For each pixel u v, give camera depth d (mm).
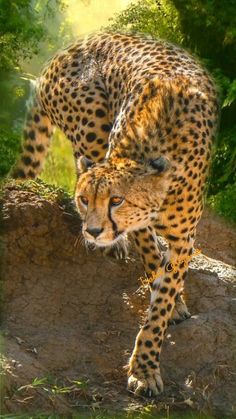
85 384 12156
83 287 13781
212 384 12672
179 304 13477
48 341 12742
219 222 17719
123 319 13445
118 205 11711
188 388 12539
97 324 13336
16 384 11586
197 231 17094
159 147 12258
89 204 11664
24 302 13359
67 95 14195
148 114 12367
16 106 21484
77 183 11930
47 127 15102
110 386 12367
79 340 12922
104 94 13969
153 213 12055
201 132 12516
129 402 12109
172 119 12414
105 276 13969
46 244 13984
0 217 13992
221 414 12234
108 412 11828
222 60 20500
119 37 14508
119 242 14078
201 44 20594
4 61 21281
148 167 11906
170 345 13086
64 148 19203
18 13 20359
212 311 13711
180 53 14109
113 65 13992
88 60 14336
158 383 12359
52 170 18984
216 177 19625
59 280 13773
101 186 11602
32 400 11492
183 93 12633
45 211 14117
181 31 20688
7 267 13656
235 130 19547
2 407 11242
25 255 13852
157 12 20797
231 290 14203
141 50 14000
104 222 11641
